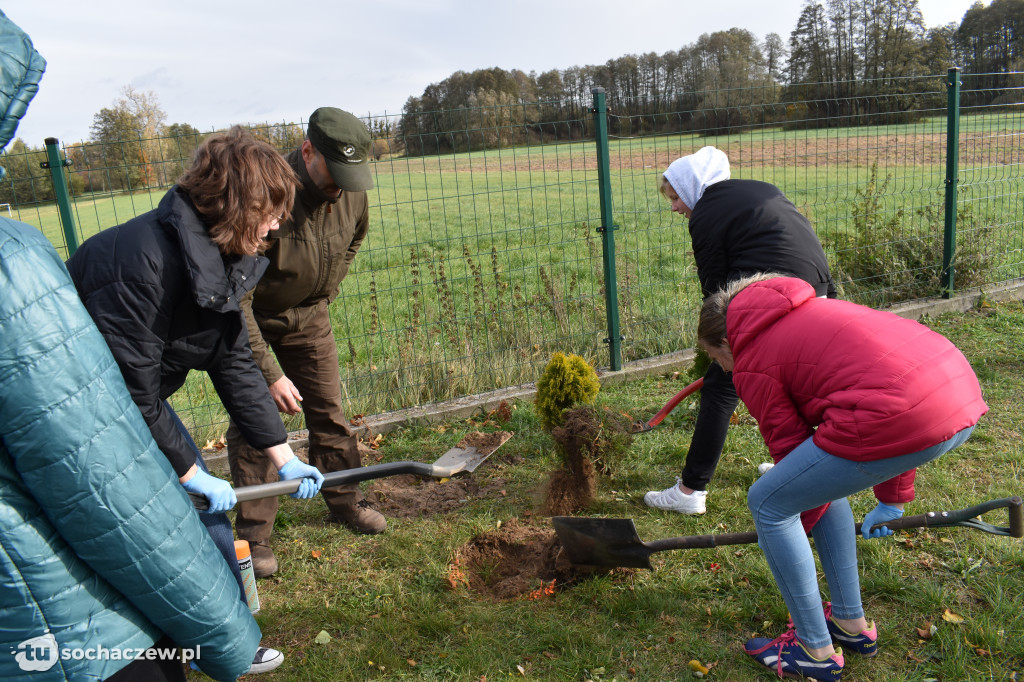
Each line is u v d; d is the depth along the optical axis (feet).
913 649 8.83
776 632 9.28
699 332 8.51
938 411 6.63
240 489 7.47
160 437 6.42
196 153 6.24
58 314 4.39
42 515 4.55
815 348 7.10
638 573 10.65
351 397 17.52
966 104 27.02
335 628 10.01
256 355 10.12
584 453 12.71
